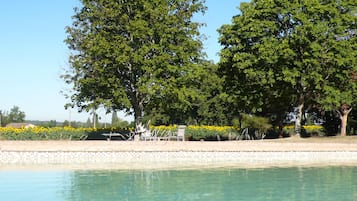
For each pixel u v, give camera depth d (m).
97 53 30.48
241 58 33.78
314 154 25.80
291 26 33.62
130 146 24.23
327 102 33.66
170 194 14.78
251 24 33.47
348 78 34.25
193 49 33.47
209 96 52.62
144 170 20.41
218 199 13.94
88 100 33.09
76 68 32.22
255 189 15.65
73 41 33.06
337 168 21.48
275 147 25.59
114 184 16.62
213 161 24.22
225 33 35.97
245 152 25.08
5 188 15.84
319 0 33.75
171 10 32.84
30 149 23.27
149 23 32.09
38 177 18.23
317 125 52.25
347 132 47.97
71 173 19.34
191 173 19.52
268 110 42.34
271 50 31.94
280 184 16.72
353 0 33.91
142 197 14.29
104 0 32.16
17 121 88.25
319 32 31.45
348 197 14.23
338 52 32.41
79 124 57.53
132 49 31.02
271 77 32.47
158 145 24.55
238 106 39.72
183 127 30.91
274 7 33.59
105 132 37.16
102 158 23.73
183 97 31.47
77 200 13.84
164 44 31.78
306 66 32.59
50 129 35.59
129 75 33.06
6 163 22.84
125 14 31.36
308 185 16.50
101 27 32.16
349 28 33.59
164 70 31.78
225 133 42.09
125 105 32.03
